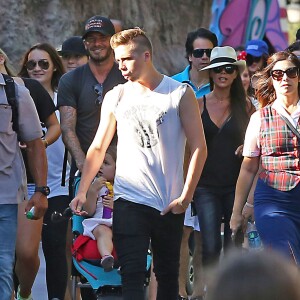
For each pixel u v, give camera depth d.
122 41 18.11
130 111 18.06
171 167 18.03
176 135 18.03
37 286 27.75
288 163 19.11
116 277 20.31
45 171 18.88
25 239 20.55
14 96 18.12
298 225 19.08
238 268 6.24
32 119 18.44
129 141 18.11
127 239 17.94
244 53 29.80
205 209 23.56
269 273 6.20
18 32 44.06
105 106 18.61
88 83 22.34
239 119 23.67
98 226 20.36
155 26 49.94
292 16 81.12
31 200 18.86
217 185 23.66
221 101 23.91
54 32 45.03
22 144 19.92
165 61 50.31
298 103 19.55
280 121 19.30
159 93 18.06
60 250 22.81
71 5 45.72
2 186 18.08
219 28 54.34
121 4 48.19
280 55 19.64
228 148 23.62
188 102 18.03
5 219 18.11
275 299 6.14
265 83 20.09
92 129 22.36
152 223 18.03
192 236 26.89
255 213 19.42
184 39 51.59
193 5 52.12
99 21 22.16
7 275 17.94
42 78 25.28
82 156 21.69
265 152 19.38
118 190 18.17
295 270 6.32
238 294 6.18
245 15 55.50
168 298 18.64
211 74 23.98
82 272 20.48
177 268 18.55
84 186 18.94
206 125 23.69
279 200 19.11
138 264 17.86
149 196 17.92
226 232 24.06
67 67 27.72
